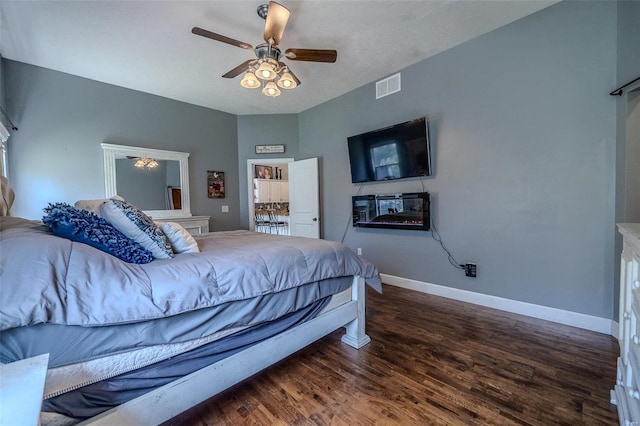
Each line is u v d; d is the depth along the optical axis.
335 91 4.20
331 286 2.02
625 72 2.09
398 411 1.48
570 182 2.41
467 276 3.08
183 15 2.42
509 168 2.74
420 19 2.57
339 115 4.37
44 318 0.92
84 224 1.33
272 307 1.62
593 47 2.27
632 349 1.21
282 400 1.58
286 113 5.11
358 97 4.08
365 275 2.20
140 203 4.04
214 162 4.85
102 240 1.34
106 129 3.76
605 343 2.13
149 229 1.59
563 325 2.46
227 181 5.01
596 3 2.24
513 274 2.76
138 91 4.03
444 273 3.28
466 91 2.99
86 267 1.09
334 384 1.71
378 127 3.85
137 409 1.15
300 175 4.89
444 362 1.93
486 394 1.60
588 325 2.36
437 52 3.17
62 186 3.45
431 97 3.28
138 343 1.14
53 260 1.02
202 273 1.37
